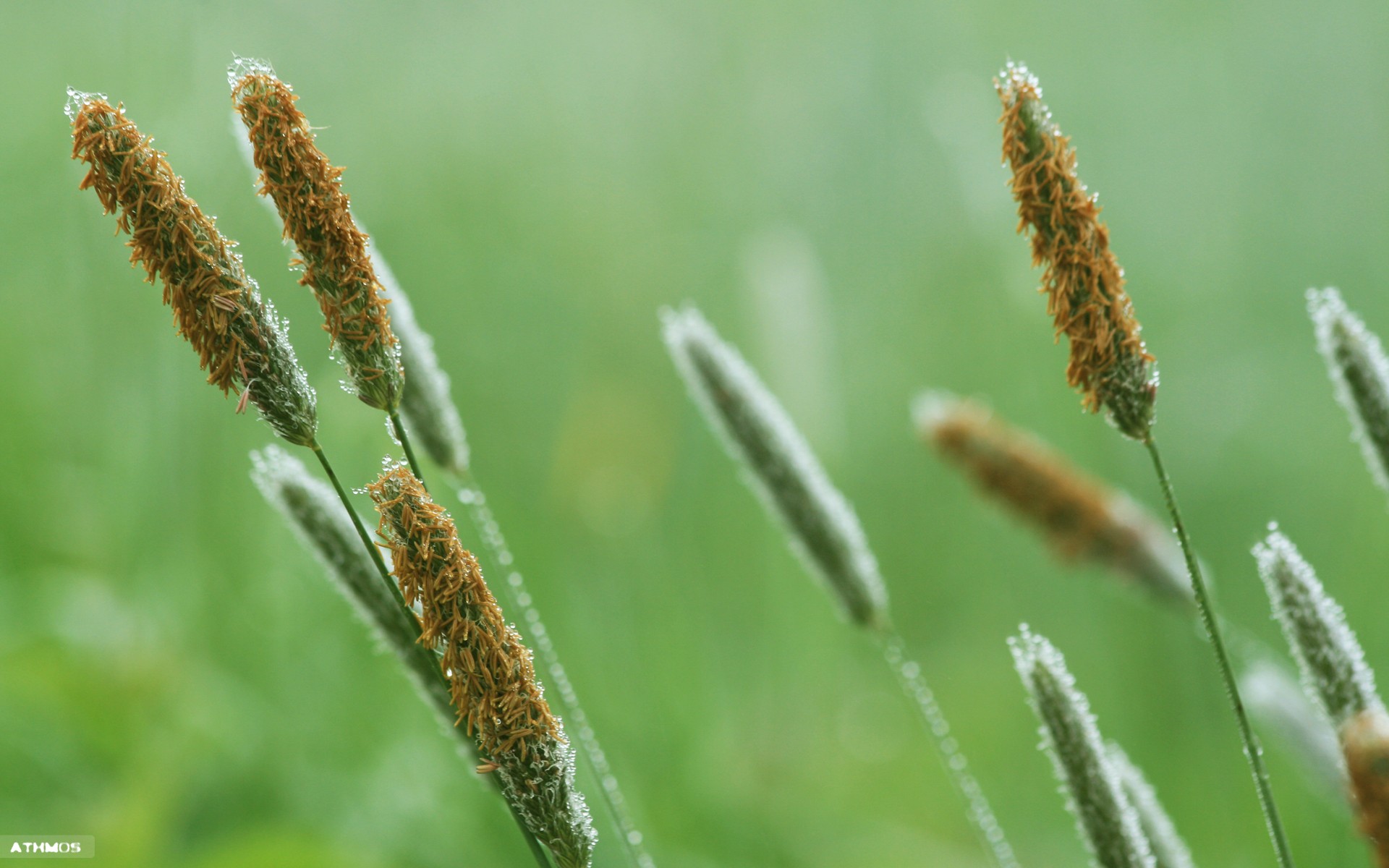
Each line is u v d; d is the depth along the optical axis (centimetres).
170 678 104
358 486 112
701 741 118
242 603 111
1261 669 81
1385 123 179
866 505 161
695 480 145
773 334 125
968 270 175
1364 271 174
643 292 166
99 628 107
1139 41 204
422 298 149
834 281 183
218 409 114
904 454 163
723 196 189
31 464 118
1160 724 118
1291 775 100
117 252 117
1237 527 146
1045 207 69
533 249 166
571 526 135
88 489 117
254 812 97
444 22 175
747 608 140
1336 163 180
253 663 109
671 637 126
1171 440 162
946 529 156
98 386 119
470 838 99
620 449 142
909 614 154
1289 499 149
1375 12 186
